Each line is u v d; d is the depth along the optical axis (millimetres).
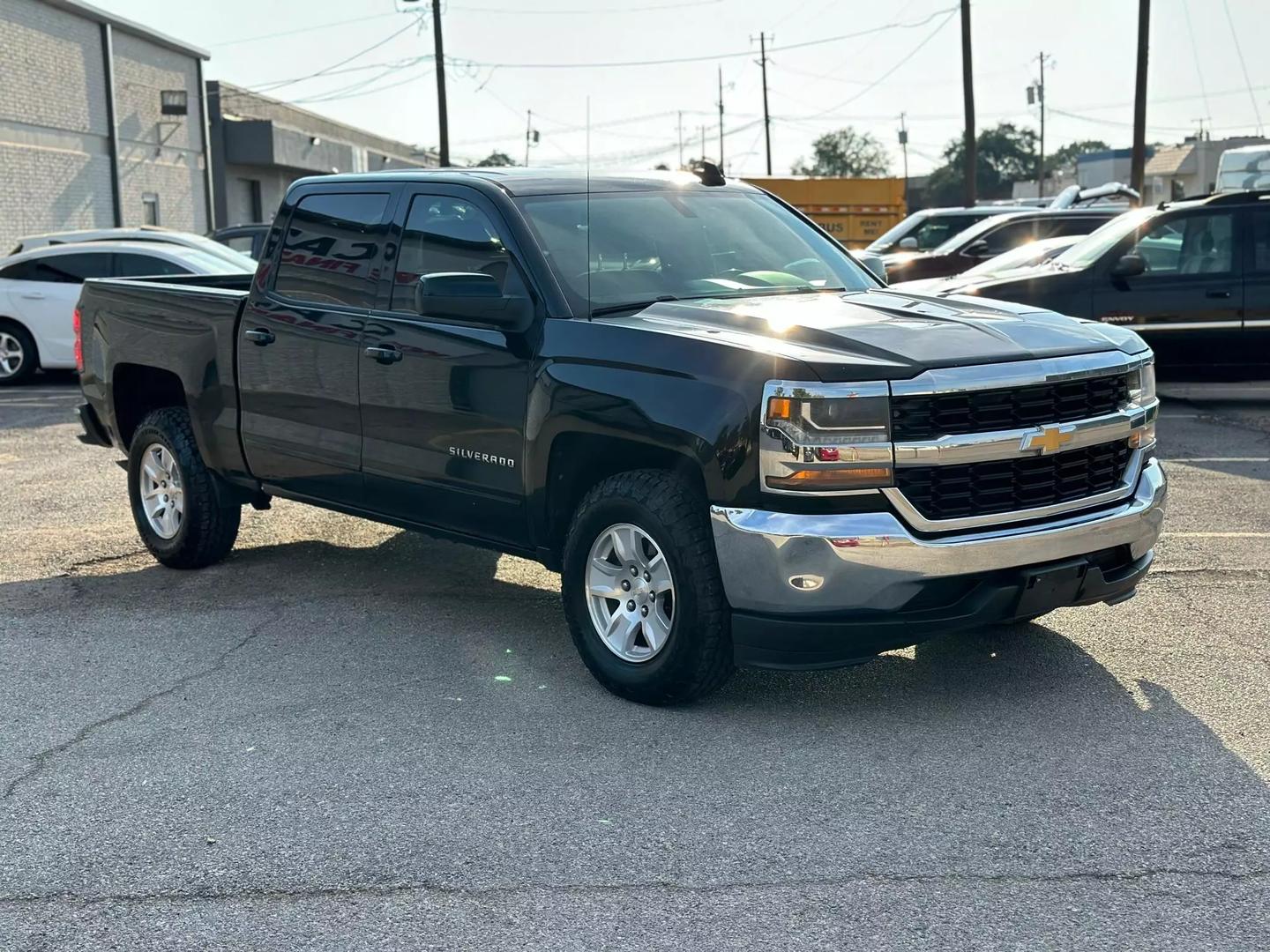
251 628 5848
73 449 10906
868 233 28078
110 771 4277
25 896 3455
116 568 7008
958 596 4441
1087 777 4117
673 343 4613
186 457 6707
